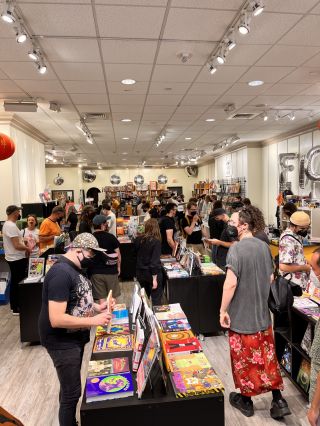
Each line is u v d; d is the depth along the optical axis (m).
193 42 3.53
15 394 3.04
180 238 5.24
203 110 6.65
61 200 11.61
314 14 3.01
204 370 1.86
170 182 21.77
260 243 2.58
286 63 4.20
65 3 2.75
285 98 5.87
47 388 3.12
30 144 8.01
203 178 19.48
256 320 2.51
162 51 3.74
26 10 2.84
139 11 2.90
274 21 3.12
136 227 6.89
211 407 1.66
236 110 6.73
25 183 7.43
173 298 3.92
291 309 2.87
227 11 2.92
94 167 21.05
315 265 1.95
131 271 6.82
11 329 4.49
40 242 5.30
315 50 3.80
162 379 1.78
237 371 2.57
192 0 2.74
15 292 4.98
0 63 3.98
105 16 2.97
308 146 8.52
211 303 3.98
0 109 6.06
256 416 2.66
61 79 4.61
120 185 21.42
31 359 3.66
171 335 2.21
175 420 1.64
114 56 3.86
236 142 11.49
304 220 3.11
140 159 16.80
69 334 2.08
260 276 2.52
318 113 7.08
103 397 1.63
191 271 3.97
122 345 2.12
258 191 11.59
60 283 1.96
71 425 2.09
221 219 5.20
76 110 6.41
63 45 3.54
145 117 7.20
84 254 2.11
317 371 1.83
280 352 3.18
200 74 4.54
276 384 2.53
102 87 5.01
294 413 2.68
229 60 4.08
